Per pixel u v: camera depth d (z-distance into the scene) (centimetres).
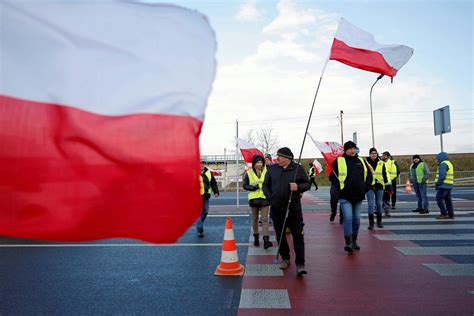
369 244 751
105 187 227
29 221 217
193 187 239
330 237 836
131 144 231
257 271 572
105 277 561
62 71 223
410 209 1276
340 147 1088
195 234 902
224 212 1315
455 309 414
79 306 445
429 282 508
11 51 216
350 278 531
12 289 512
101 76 228
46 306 447
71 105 224
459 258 629
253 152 1230
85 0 228
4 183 214
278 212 579
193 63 240
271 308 424
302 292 475
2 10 215
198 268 599
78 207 223
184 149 237
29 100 218
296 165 579
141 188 231
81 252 730
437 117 1170
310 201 1677
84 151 225
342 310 416
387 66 620
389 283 506
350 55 612
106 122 228
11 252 739
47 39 221
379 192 928
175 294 479
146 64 234
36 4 220
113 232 228
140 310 428
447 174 1035
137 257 681
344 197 689
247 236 860
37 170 219
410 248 707
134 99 232
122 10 233
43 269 614
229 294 473
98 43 229
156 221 233
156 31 237
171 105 237
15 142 216
